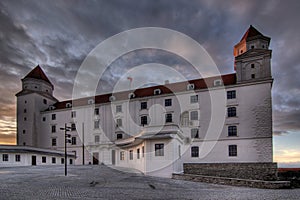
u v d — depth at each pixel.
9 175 22.91
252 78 40.94
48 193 13.29
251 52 41.34
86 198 11.95
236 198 13.17
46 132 59.91
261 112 39.19
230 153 40.03
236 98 41.19
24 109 61.62
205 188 17.84
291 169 35.72
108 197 12.36
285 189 17.98
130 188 15.98
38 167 35.16
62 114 58.91
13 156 39.38
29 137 59.91
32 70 66.00
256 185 18.92
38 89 63.75
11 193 13.12
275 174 25.66
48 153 45.31
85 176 22.62
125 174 25.97
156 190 15.58
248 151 38.94
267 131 38.44
